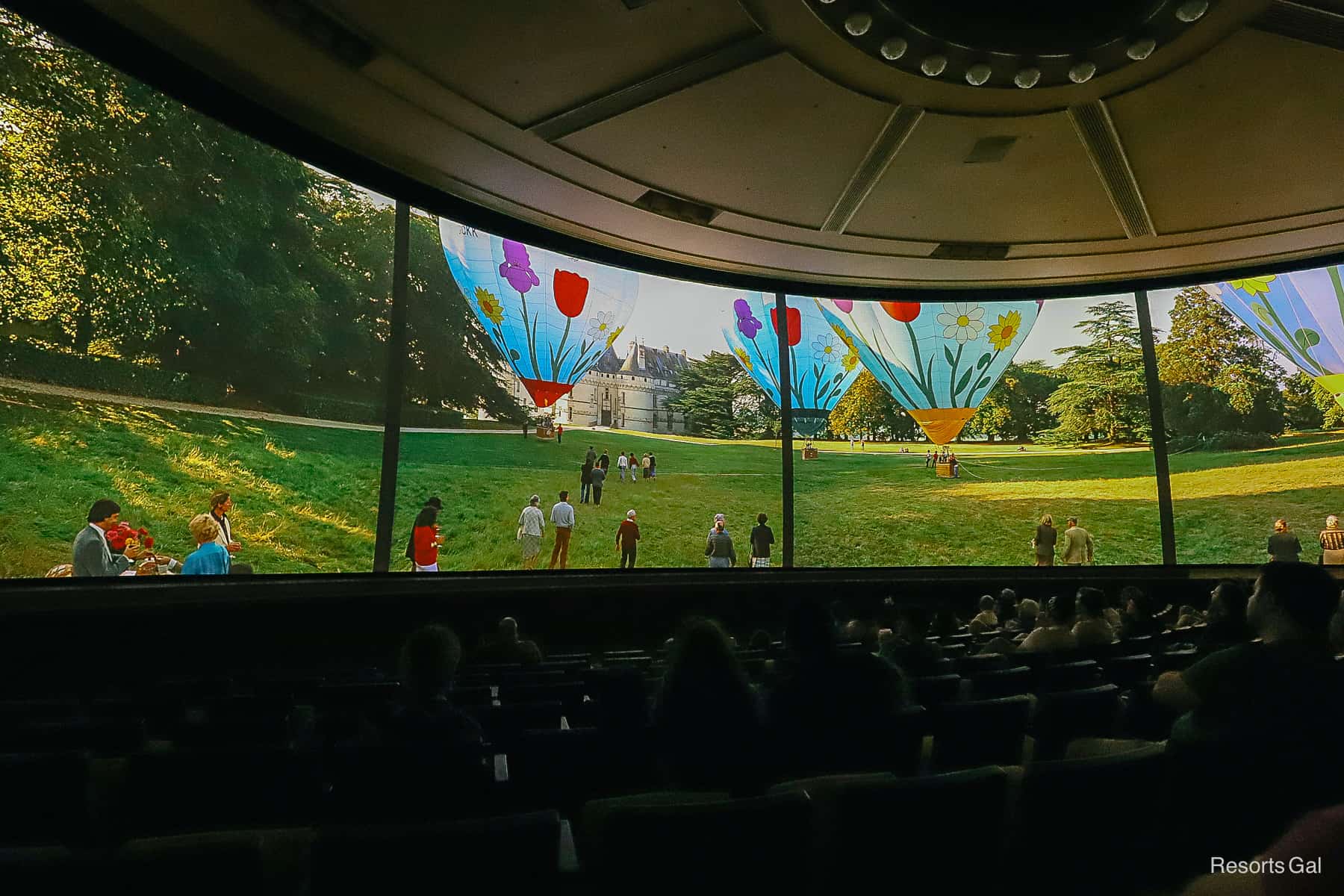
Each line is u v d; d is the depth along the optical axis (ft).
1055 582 39.34
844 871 5.26
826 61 22.47
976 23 21.21
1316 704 6.39
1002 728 9.38
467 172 28.71
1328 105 24.47
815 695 8.79
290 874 6.19
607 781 8.26
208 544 30.40
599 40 21.25
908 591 37.06
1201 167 28.48
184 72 22.27
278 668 25.05
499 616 29.68
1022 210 32.22
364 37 20.80
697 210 32.27
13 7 19.24
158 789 7.22
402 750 7.51
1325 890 3.13
